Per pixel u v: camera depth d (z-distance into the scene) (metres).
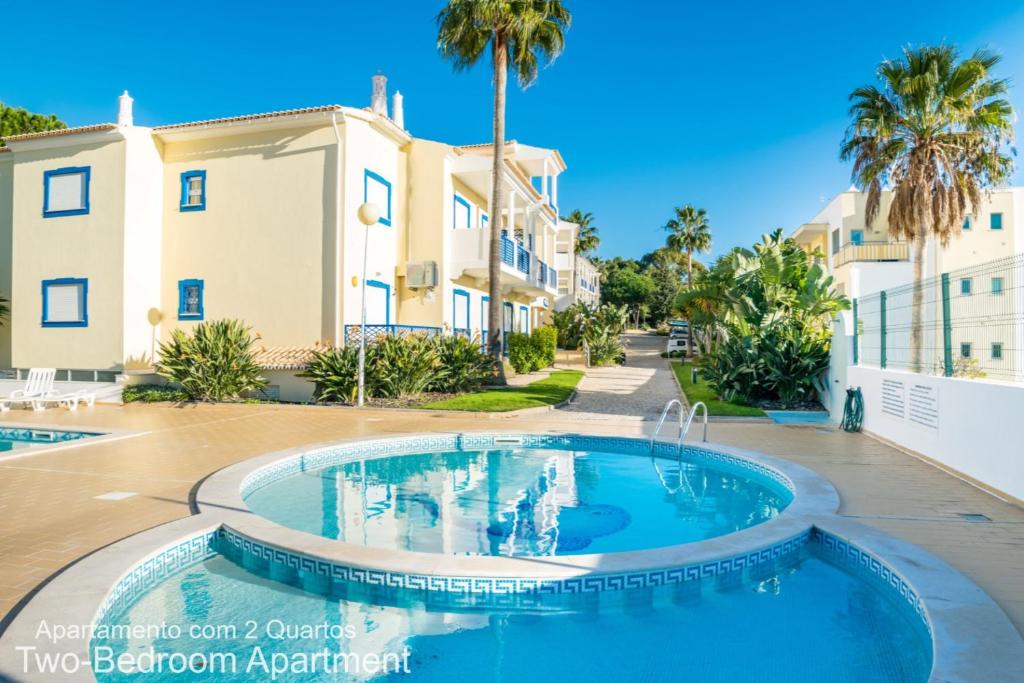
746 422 13.61
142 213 18.89
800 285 18.94
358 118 18.42
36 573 4.73
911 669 3.79
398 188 21.14
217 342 16.86
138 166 18.77
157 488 7.47
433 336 19.27
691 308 27.47
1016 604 4.15
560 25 20.05
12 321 19.67
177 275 19.41
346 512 7.38
